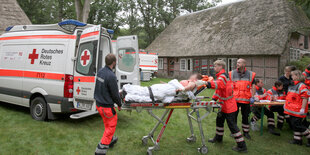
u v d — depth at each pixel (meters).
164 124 3.84
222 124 4.39
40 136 4.33
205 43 18.86
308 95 4.34
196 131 5.18
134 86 3.58
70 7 29.22
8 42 6.06
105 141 3.26
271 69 14.15
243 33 16.47
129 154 3.75
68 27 4.96
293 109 4.52
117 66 6.30
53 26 5.27
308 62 13.58
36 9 29.52
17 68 5.73
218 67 4.05
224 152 4.02
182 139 4.61
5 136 4.21
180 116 6.55
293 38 15.21
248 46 15.20
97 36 4.43
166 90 3.46
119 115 6.24
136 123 5.57
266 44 14.32
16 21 10.57
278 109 5.43
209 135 4.93
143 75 17.22
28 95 5.44
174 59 21.92
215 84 3.76
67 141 4.19
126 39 6.25
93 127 5.07
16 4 11.02
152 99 3.44
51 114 5.11
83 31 4.84
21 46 5.75
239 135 4.02
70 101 4.90
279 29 14.54
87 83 4.57
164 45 23.61
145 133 4.84
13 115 5.65
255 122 5.43
